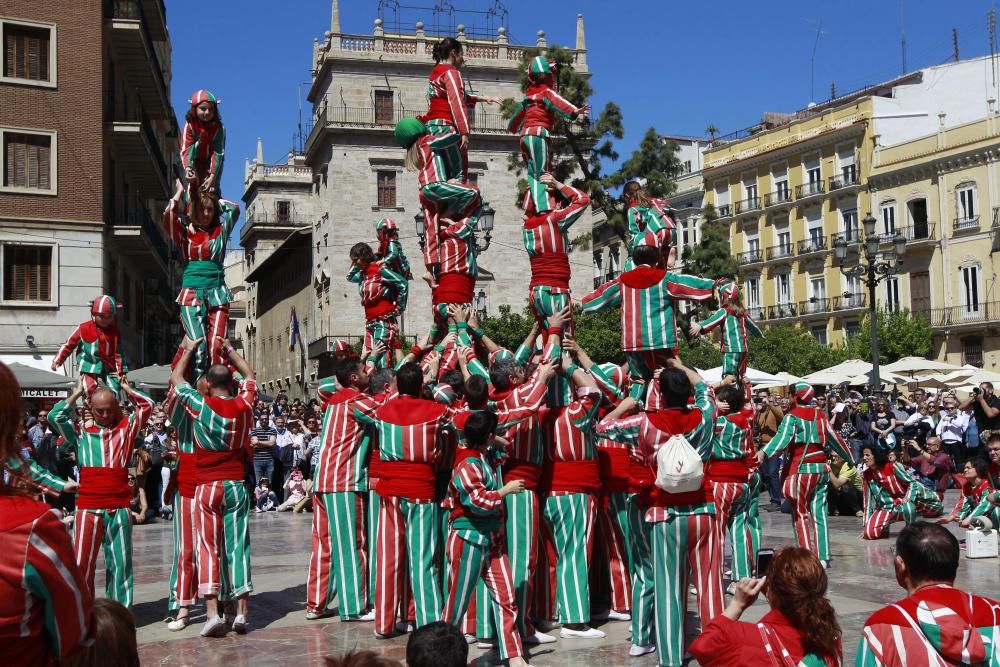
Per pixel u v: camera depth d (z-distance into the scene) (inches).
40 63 1125.1
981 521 491.8
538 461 303.3
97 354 343.3
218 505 321.4
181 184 345.1
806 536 443.8
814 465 439.2
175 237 350.0
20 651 111.2
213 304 350.3
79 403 397.1
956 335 1936.5
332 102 1969.7
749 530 386.6
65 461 677.3
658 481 255.0
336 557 342.0
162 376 921.5
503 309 1546.5
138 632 328.8
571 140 1086.4
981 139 1895.9
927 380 1234.6
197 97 341.1
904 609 161.8
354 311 1968.5
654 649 285.7
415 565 296.2
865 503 566.9
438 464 315.9
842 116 2191.2
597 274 2086.6
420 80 2012.8
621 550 338.3
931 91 2144.4
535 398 286.7
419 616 294.0
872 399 922.1
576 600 304.8
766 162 2353.6
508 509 300.7
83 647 118.6
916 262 2018.9
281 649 300.7
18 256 1104.2
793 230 2297.0
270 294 2834.6
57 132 1125.1
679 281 303.3
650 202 358.0
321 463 345.4
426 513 297.4
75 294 1127.6
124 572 325.7
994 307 1872.5
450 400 315.3
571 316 323.9
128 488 327.3
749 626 169.0
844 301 2161.7
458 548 270.5
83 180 1139.3
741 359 425.1
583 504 307.3
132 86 1441.9
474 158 1984.5
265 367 2874.0
